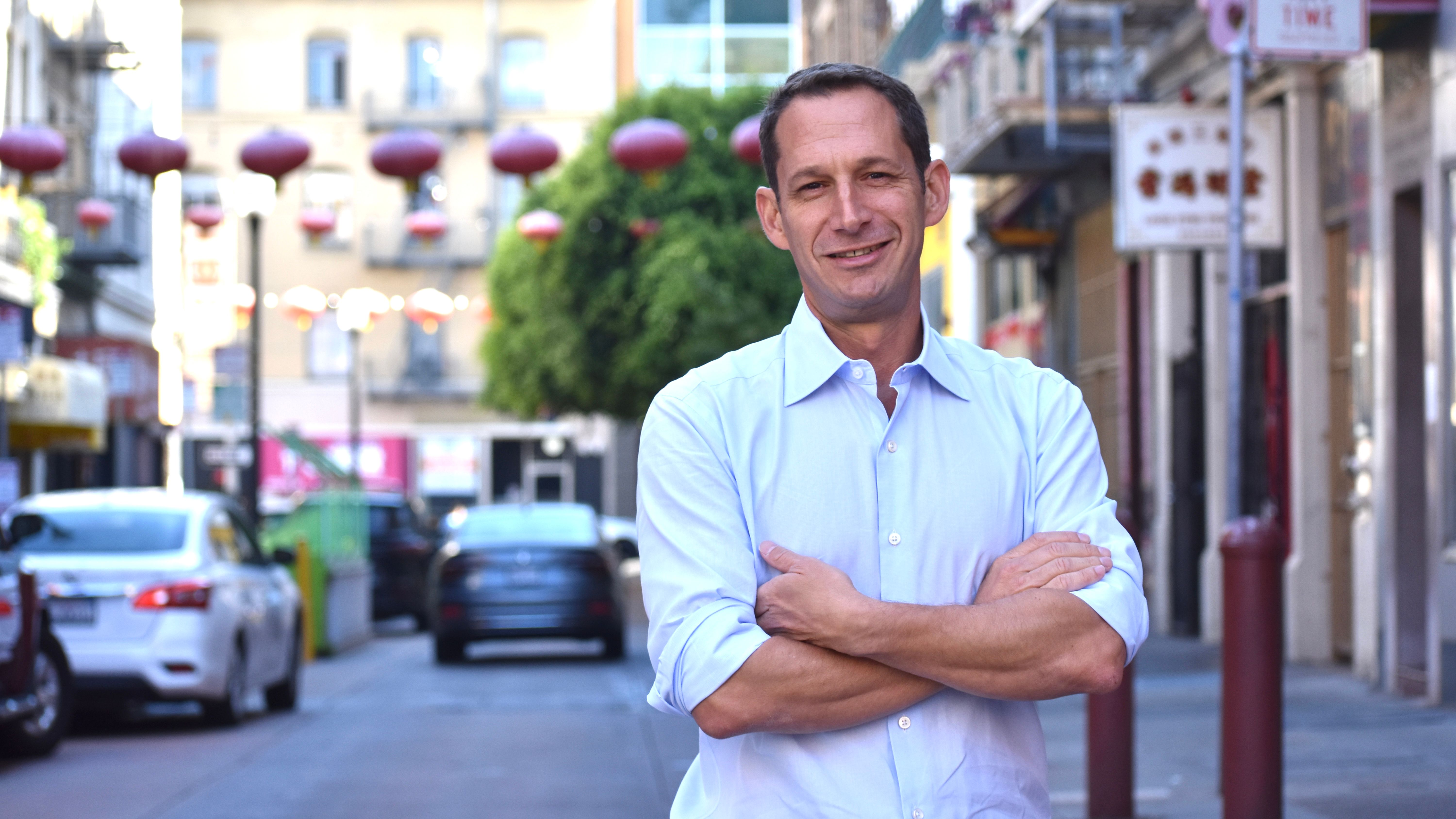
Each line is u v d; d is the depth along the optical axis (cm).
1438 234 954
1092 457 254
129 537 1106
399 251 4894
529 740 1033
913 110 247
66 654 988
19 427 2366
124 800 799
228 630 1105
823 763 231
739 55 5019
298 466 2423
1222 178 1228
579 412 3606
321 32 4919
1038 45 1702
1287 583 1245
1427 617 984
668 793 816
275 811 766
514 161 1280
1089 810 675
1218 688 1154
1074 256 1966
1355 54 913
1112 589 234
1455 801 687
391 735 1072
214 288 4775
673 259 3222
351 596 2078
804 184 244
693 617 232
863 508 239
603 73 4941
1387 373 1013
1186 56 1519
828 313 246
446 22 4931
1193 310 1593
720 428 242
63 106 2903
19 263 2492
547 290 3428
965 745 232
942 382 245
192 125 4875
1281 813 580
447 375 4931
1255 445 1407
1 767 923
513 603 1694
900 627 224
